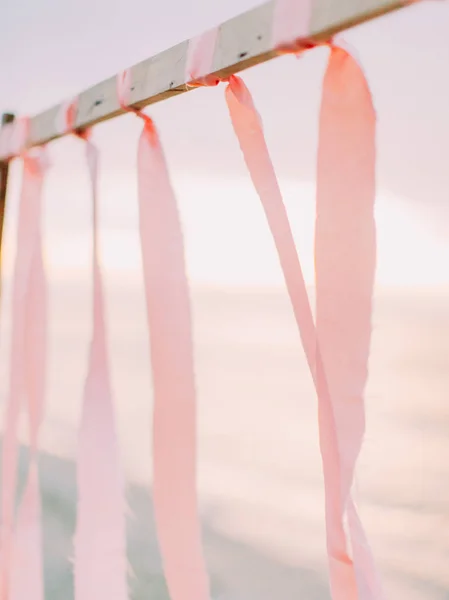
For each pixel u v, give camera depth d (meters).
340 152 0.98
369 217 0.97
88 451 1.20
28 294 1.34
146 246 1.15
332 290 0.98
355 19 0.97
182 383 1.12
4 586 1.33
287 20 1.01
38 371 1.33
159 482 1.12
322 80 1.00
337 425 0.98
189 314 1.13
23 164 1.36
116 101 1.19
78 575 1.20
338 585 0.98
